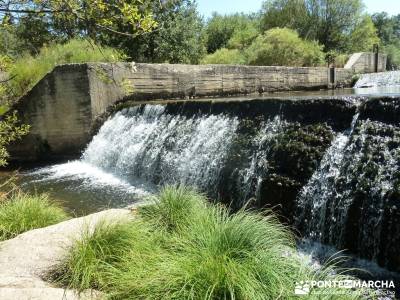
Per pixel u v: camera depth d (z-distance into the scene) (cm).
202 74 1230
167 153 830
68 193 776
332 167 539
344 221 494
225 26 3045
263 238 350
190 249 335
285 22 3062
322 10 3067
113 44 1527
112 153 976
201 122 794
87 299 306
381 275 436
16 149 1096
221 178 696
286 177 582
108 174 926
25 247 397
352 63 1989
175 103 873
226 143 715
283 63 1895
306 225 539
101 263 352
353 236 484
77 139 1058
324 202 523
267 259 320
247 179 642
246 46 2488
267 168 612
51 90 1047
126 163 927
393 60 3086
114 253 366
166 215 453
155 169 847
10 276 343
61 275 350
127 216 446
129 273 321
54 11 305
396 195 452
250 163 653
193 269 304
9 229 483
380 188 470
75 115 1043
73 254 363
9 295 301
